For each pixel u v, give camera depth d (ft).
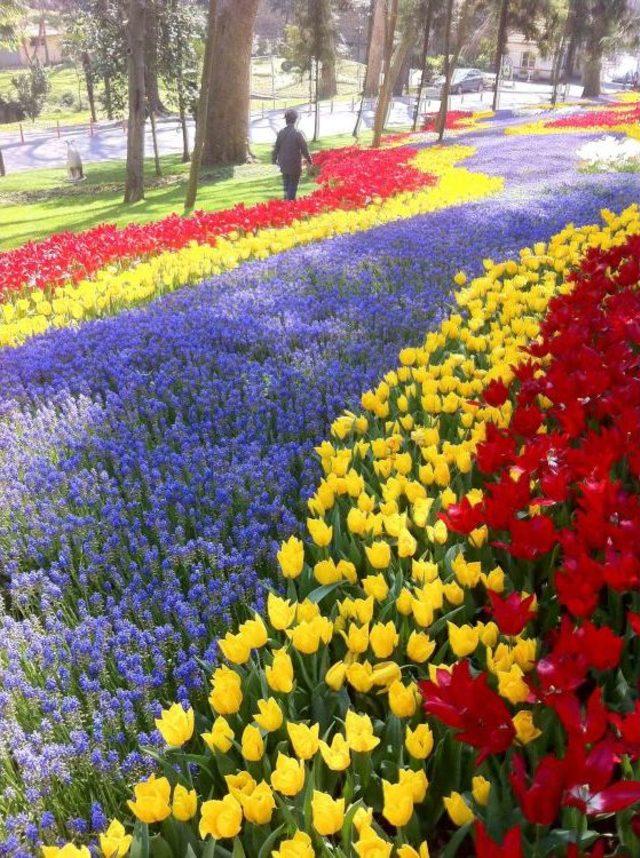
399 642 8.45
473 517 9.25
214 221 37.24
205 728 7.91
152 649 9.11
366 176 52.08
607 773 5.68
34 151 126.82
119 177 93.15
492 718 6.31
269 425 15.88
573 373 13.46
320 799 5.74
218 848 6.31
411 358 16.66
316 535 9.86
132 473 14.02
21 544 12.12
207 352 19.88
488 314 21.44
